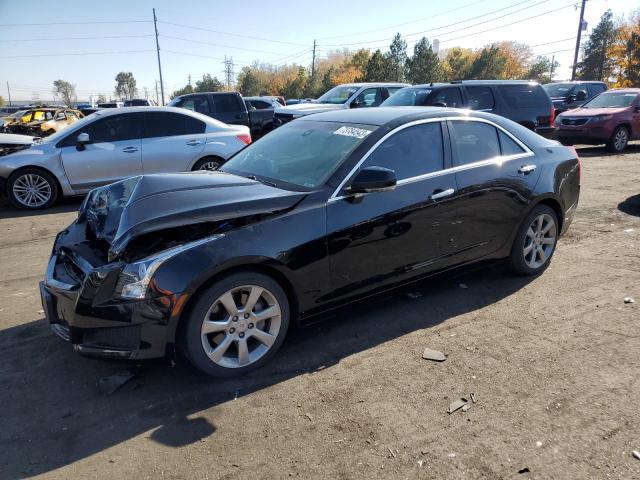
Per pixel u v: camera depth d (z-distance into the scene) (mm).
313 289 3346
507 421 2689
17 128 20516
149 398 2982
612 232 6164
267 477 2342
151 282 2809
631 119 13984
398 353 3428
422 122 3951
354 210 3451
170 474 2375
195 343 2967
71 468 2430
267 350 3260
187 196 3199
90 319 2881
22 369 3318
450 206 3934
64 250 3441
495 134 4418
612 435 2559
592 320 3838
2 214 7918
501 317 3926
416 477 2318
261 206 3158
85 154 8125
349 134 3855
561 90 20375
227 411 2842
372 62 48312
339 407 2852
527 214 4504
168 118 8547
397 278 3771
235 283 3027
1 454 2531
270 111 14617
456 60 66312
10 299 4473
